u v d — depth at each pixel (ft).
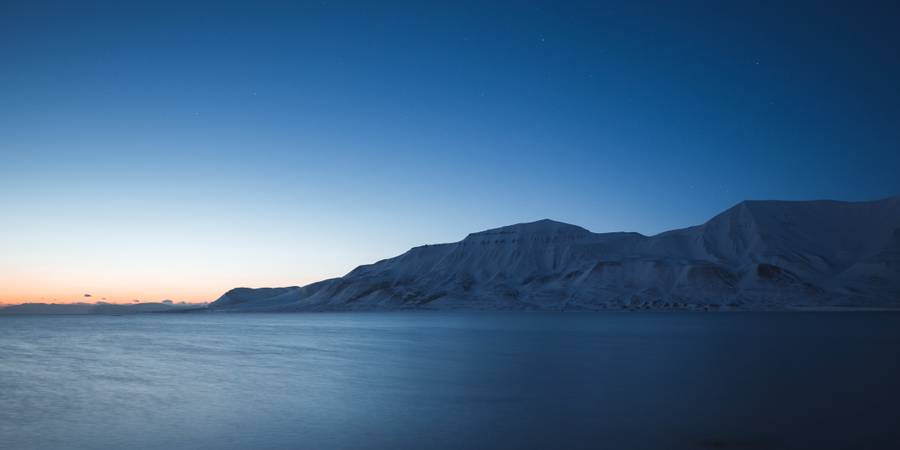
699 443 52.75
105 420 68.69
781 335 216.95
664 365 115.44
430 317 572.92
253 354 160.04
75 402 81.82
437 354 148.56
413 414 68.54
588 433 57.21
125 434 61.16
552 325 339.16
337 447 54.13
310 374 110.63
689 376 97.50
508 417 65.57
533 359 130.72
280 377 106.73
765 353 139.33
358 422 64.75
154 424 65.87
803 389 81.71
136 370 122.42
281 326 377.30
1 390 94.27
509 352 150.61
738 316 517.14
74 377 111.24
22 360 148.36
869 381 88.99
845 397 74.84
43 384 101.24
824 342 176.65
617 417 64.39
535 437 56.03
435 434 58.23
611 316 554.87
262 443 56.29
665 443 52.95
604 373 103.09
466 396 80.84
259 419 67.56
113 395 87.86
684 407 69.46
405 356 144.56
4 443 57.77
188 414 71.41
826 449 49.93
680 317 500.74
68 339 243.81
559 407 71.00
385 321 454.40
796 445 51.39
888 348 151.94
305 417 68.13
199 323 476.13
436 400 78.02
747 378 93.81
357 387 91.76
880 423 59.26
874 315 525.75
